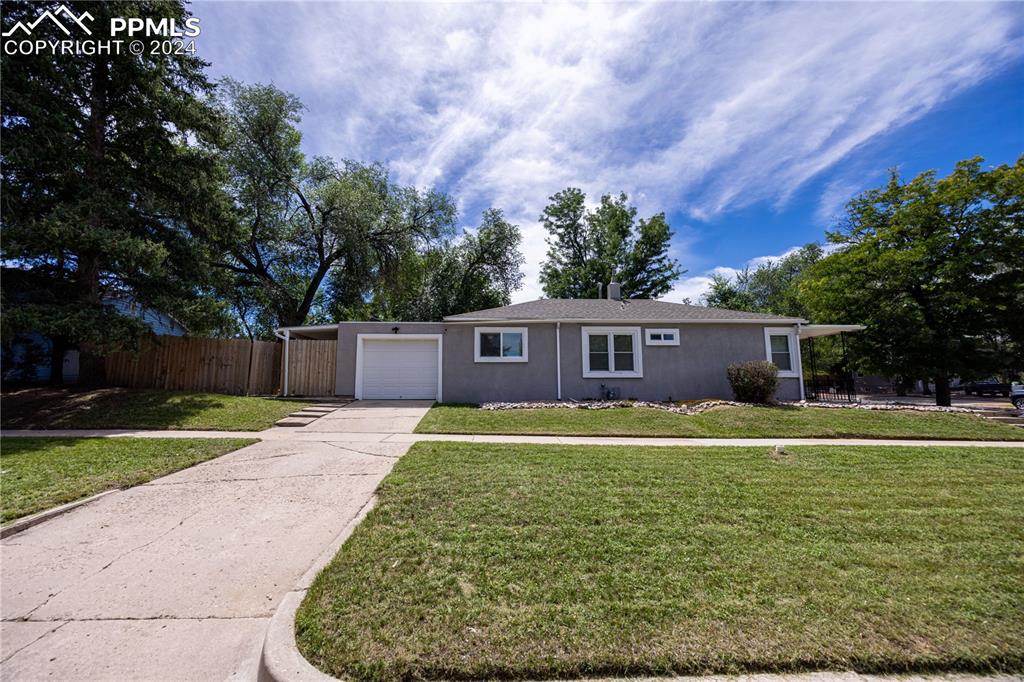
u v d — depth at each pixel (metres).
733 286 39.69
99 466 6.20
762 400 12.66
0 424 9.49
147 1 11.53
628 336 14.47
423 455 6.76
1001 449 7.89
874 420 10.60
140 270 12.05
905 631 2.49
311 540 3.90
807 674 2.19
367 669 2.17
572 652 2.30
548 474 5.73
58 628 2.66
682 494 4.96
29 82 9.83
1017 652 2.33
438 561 3.33
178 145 15.15
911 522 4.21
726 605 2.74
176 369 13.58
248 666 2.35
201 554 3.64
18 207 10.12
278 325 22.89
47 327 9.66
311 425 9.98
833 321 19.55
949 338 16.48
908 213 17.61
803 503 4.70
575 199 35.19
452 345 14.09
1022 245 15.57
